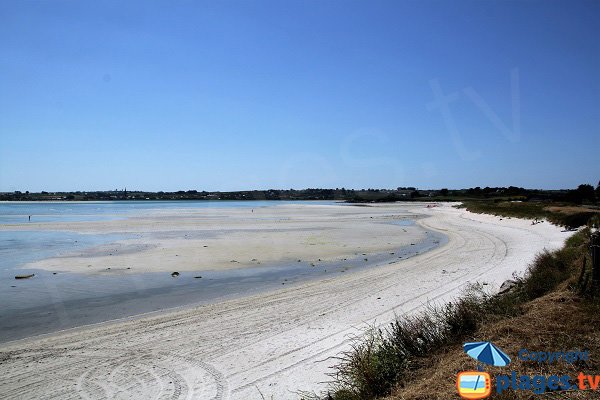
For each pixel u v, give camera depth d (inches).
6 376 304.0
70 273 696.4
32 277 665.0
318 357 317.4
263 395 262.5
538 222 1320.1
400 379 234.2
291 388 269.6
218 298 543.2
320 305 473.1
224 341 364.8
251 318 433.4
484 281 534.3
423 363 249.6
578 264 407.5
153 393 271.0
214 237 1216.2
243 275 691.4
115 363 323.0
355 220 1990.7
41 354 346.3
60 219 2052.2
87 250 943.7
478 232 1318.9
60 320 448.8
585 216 1084.5
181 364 317.4
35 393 276.4
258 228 1519.4
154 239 1162.6
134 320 446.0
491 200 3161.9
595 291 299.4
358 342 338.6
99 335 393.1
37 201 7568.9
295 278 666.2
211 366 311.4
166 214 2583.7
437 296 474.3
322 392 258.7
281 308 469.7
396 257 871.1
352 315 424.5
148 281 642.8
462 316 297.0
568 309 276.4
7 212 2903.5
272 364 309.6
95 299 537.0
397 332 290.2
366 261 823.1
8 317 458.6
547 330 246.5
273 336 372.2
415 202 5285.4
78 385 286.4
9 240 1139.9
